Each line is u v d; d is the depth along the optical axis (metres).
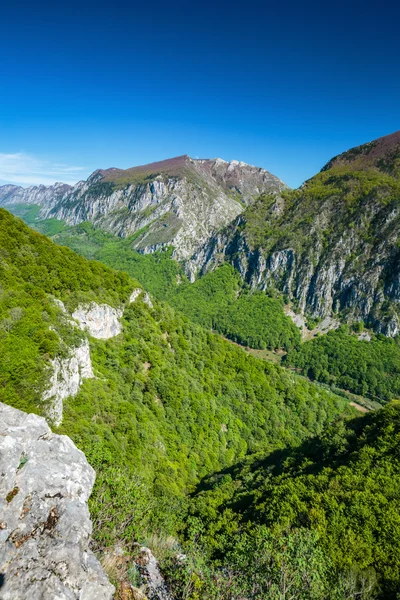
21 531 10.32
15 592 8.90
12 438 12.61
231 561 19.83
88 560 11.44
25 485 11.45
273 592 16.30
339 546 29.86
